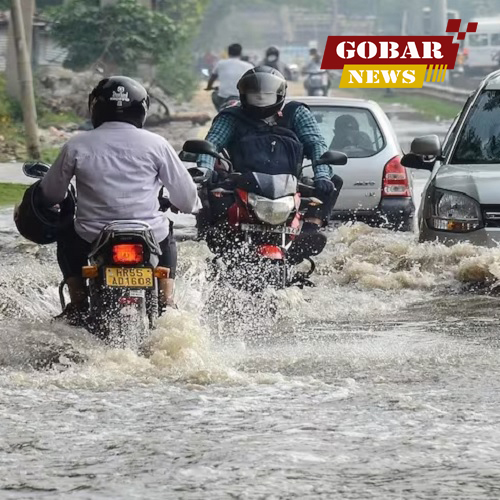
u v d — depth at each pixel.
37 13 104.50
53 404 14.62
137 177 17.83
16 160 60.78
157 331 16.97
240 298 21.17
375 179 33.81
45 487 11.41
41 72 90.19
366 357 17.69
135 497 11.09
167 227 18.06
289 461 12.19
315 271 26.23
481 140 27.92
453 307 22.55
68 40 90.31
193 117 86.50
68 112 84.81
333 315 21.84
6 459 12.33
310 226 21.77
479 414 14.13
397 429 13.45
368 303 22.94
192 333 17.03
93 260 17.28
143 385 15.62
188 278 22.75
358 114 34.62
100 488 11.37
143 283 17.05
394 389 15.54
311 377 16.23
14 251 30.45
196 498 11.05
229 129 22.09
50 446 12.80
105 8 90.44
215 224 21.30
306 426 13.58
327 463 12.12
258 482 11.52
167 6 113.19
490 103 28.47
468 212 25.78
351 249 26.86
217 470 11.89
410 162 28.58
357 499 11.02
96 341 17.22
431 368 16.89
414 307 22.66
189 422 13.77
